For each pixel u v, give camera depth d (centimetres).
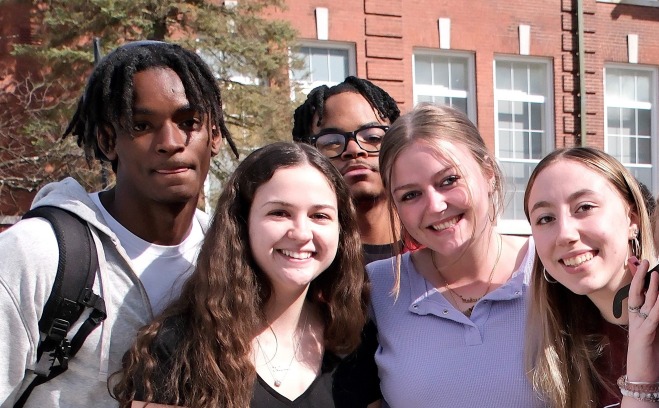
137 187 227
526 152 1358
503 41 1326
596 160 207
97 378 212
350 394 226
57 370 206
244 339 209
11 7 1016
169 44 238
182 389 201
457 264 241
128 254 230
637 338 187
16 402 208
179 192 226
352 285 234
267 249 213
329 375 224
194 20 866
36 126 910
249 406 204
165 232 236
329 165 227
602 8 1399
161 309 227
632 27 1420
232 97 868
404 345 234
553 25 1359
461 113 245
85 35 874
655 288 184
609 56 1403
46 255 205
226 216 220
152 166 223
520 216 1337
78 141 259
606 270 202
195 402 198
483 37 1312
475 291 240
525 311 227
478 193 232
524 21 1341
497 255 246
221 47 870
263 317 224
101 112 234
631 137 1444
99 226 218
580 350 215
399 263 250
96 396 213
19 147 982
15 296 201
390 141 240
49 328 203
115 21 841
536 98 1369
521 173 1350
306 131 344
